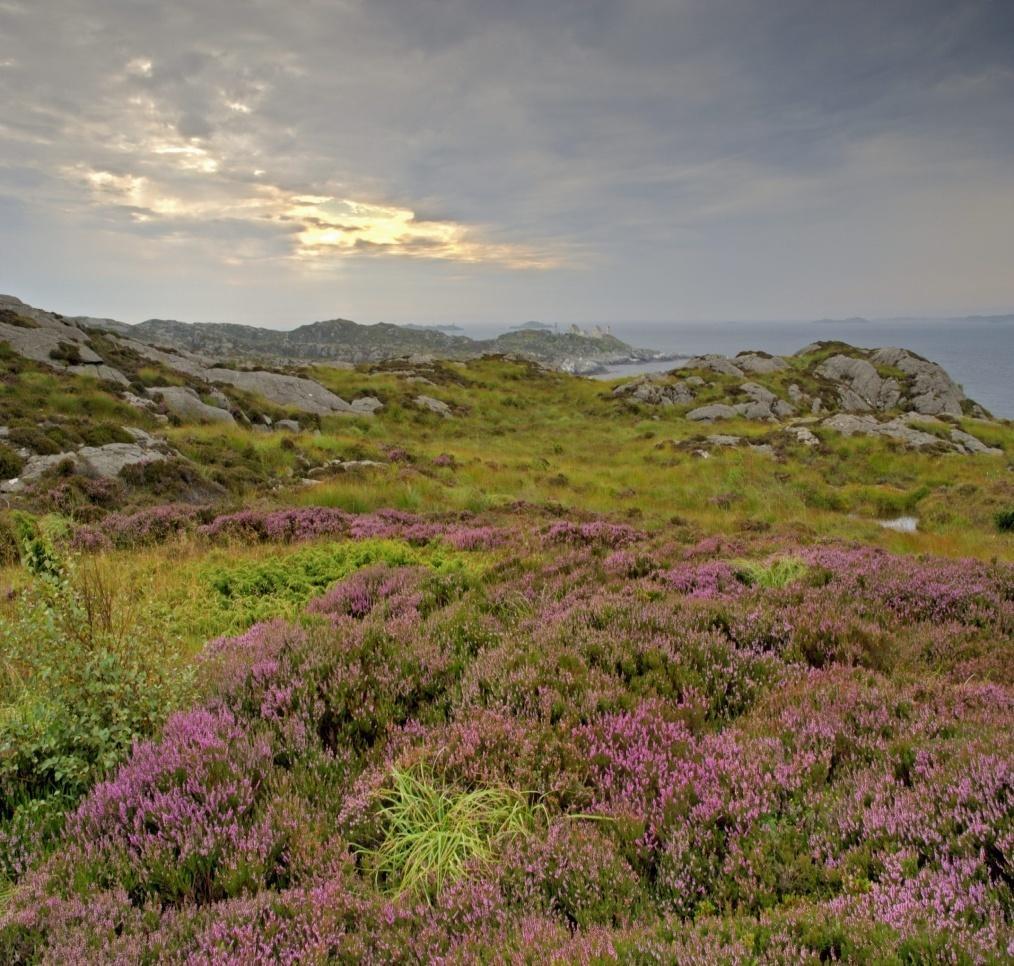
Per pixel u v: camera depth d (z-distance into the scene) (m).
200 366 44.00
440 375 61.59
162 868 3.30
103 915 2.99
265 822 3.55
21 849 3.46
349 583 9.19
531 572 9.52
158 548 12.47
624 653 5.71
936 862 3.01
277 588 9.99
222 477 20.38
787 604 7.64
